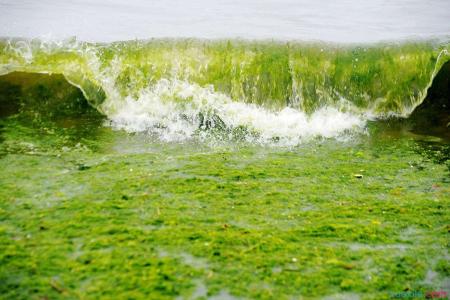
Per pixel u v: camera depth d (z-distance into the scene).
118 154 3.44
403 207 3.13
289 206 3.10
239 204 3.10
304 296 2.60
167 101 3.84
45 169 3.29
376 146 3.62
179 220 2.99
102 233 2.91
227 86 3.90
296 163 3.43
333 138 3.70
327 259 2.85
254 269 2.79
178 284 2.62
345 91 3.95
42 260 2.78
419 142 3.67
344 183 3.28
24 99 3.82
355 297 2.63
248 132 3.72
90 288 2.56
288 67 3.93
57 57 3.91
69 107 3.83
